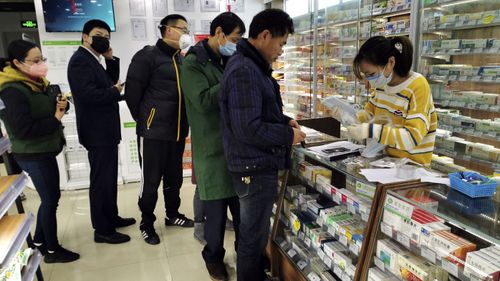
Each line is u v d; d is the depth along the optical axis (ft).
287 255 6.70
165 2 14.60
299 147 6.58
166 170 9.75
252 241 6.09
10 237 5.06
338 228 5.30
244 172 5.53
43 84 7.45
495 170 7.83
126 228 10.14
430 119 5.52
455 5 8.38
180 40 8.52
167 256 8.61
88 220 10.83
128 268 8.12
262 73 5.34
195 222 9.20
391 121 5.57
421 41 8.63
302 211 6.64
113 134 8.80
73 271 8.03
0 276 4.46
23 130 6.89
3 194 5.06
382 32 10.26
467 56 8.62
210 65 6.56
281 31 5.09
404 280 4.14
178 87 8.66
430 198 4.14
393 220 4.27
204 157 6.61
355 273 4.69
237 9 15.57
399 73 5.25
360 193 4.98
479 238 3.64
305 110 14.29
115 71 10.14
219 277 7.39
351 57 11.75
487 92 8.43
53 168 7.82
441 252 3.64
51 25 13.55
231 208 7.57
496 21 7.36
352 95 11.50
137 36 14.53
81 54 8.02
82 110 8.26
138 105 8.73
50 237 8.21
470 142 8.58
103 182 8.93
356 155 5.83
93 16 13.78
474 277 3.29
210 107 6.30
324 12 12.76
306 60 14.10
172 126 8.82
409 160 5.44
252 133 4.98
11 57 6.76
